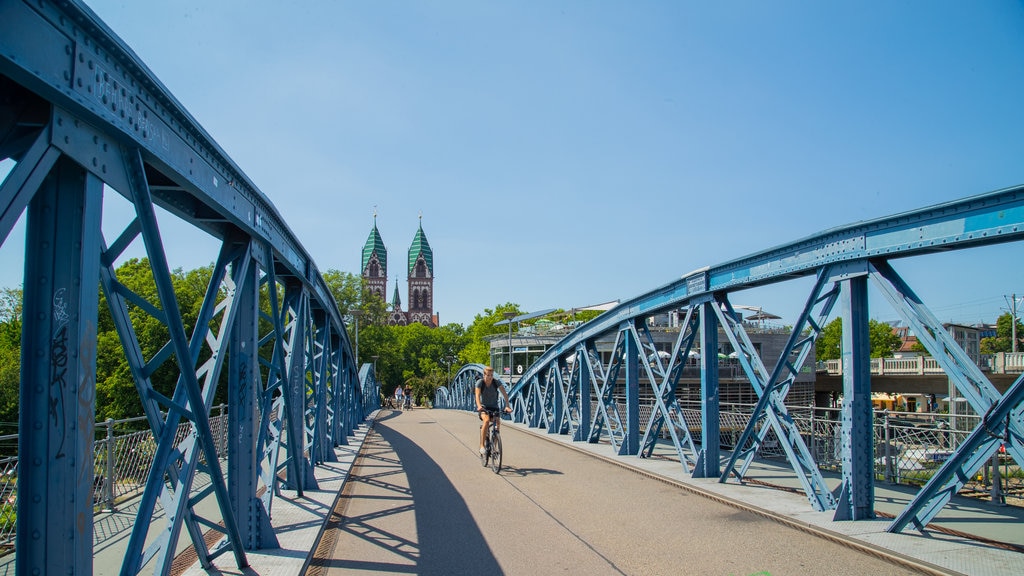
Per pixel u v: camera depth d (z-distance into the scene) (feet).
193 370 13.66
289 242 24.14
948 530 20.06
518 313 246.88
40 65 8.36
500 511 24.75
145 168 13.08
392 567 18.07
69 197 9.79
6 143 9.11
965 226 17.35
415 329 324.19
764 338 116.06
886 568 17.26
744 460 28.99
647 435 38.11
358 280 230.48
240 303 19.34
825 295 23.26
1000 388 72.79
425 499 27.25
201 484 31.73
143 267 104.42
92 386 10.09
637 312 38.17
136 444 30.12
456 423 71.00
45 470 9.33
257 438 20.16
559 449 44.78
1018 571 16.12
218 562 18.02
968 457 18.54
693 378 110.83
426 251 455.63
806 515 22.49
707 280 30.12
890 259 20.48
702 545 19.71
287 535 20.94
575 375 51.34
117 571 17.92
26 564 9.16
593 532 21.44
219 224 17.61
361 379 79.30
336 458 38.70
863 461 21.81
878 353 163.53
